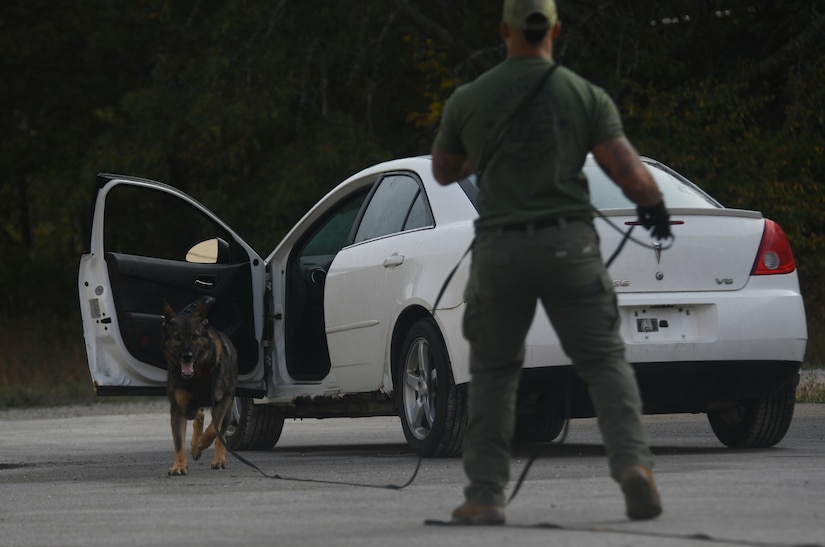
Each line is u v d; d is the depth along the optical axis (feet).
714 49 312.09
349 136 282.97
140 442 130.00
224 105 280.92
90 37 345.10
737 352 84.74
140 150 296.71
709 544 45.47
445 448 87.76
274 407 113.60
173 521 61.16
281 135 298.97
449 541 48.91
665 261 84.12
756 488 63.57
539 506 59.57
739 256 86.17
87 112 371.97
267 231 288.30
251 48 286.46
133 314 102.01
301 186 277.44
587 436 119.44
